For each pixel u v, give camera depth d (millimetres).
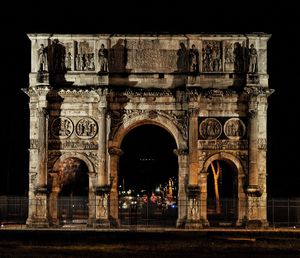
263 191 82250
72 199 94500
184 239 68750
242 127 83250
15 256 56406
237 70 83500
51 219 82875
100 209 81562
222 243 65562
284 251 60000
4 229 77188
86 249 61125
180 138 83000
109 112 83062
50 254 57750
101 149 82375
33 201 82188
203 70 83375
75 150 83438
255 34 83188
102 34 83625
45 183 82250
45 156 82375
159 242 66312
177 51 83750
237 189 83438
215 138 83125
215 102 83250
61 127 83625
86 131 83500
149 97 83188
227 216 94438
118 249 61125
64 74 83562
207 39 83625
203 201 82312
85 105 83625
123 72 83562
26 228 79375
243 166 82812
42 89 82062
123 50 83750
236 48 83625
